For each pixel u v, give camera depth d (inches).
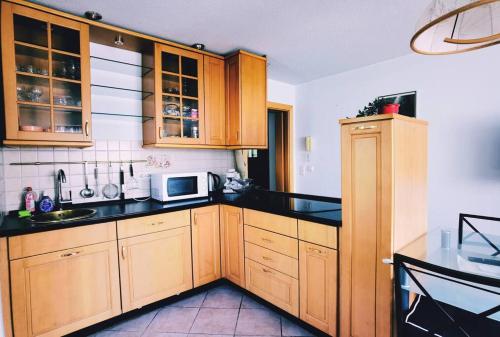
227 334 77.4
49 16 75.8
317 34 95.8
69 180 92.0
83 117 82.1
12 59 71.2
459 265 49.6
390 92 122.2
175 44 99.6
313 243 72.7
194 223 97.0
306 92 156.6
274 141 177.5
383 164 58.4
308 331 77.9
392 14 82.4
